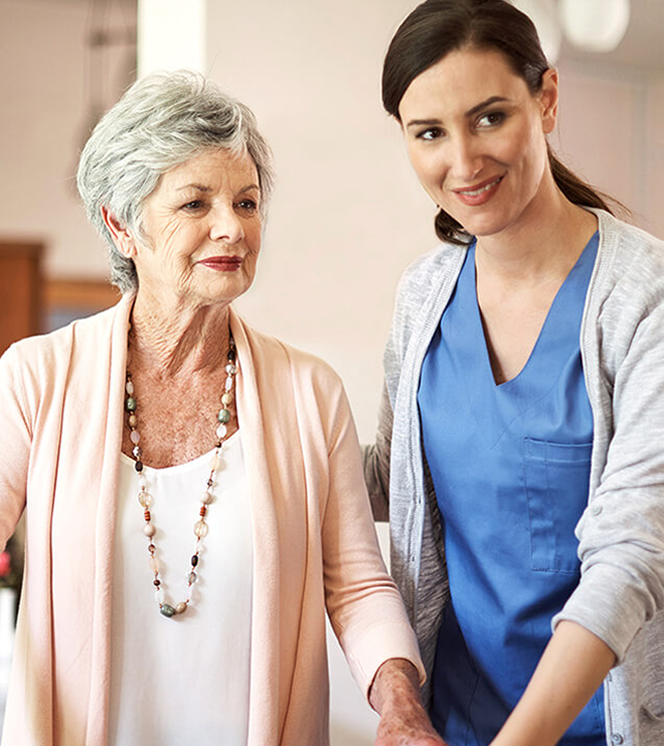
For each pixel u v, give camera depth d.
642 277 1.50
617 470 1.40
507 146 1.43
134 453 1.56
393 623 1.58
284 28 2.69
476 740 1.71
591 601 1.30
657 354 1.44
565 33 2.40
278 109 2.70
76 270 8.00
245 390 1.60
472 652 1.70
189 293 1.51
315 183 2.75
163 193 1.49
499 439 1.59
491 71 1.41
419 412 1.70
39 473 1.53
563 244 1.58
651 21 2.41
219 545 1.54
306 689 1.57
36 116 7.94
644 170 2.45
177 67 2.75
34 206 7.92
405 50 1.45
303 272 2.76
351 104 2.77
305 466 1.61
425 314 1.72
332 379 1.68
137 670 1.52
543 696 1.28
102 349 1.59
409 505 1.73
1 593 3.60
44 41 7.96
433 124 1.45
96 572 1.49
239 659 1.54
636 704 1.52
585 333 1.52
